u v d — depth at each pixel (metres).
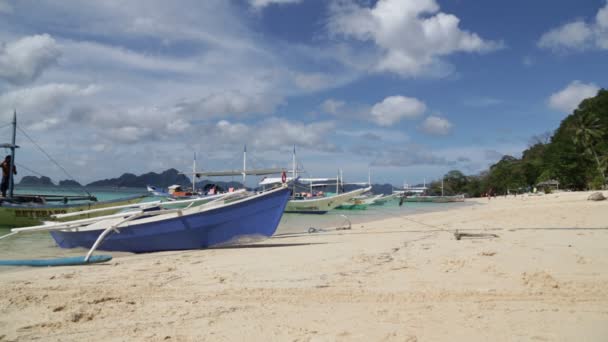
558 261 7.52
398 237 13.16
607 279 6.08
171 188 40.59
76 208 21.69
